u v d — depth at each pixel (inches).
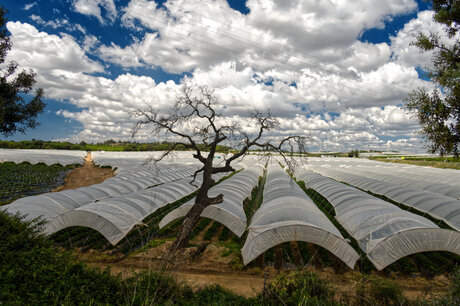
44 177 1948.8
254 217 788.6
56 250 455.5
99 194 1081.4
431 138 441.1
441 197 916.6
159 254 633.6
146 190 1088.2
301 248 706.8
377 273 582.2
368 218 682.2
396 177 1633.9
